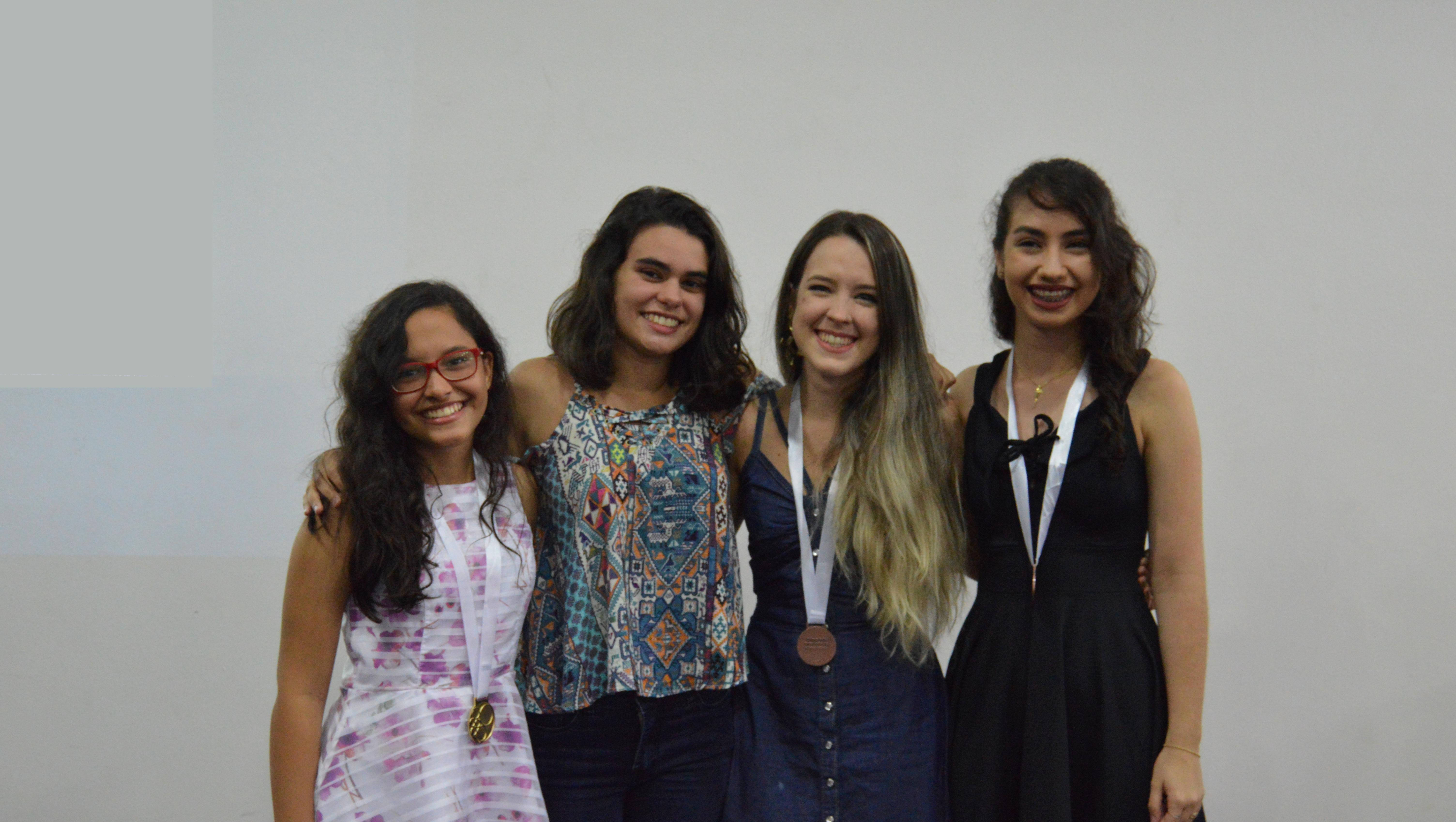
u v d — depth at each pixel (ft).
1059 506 5.98
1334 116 9.56
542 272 9.87
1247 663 9.68
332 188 9.85
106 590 9.70
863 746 6.18
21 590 9.67
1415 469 9.54
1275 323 9.64
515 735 5.56
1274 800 9.65
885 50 9.77
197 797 9.70
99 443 9.72
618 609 5.92
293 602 5.35
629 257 6.10
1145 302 6.37
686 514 6.10
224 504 9.74
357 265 9.87
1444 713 9.50
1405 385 9.54
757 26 9.81
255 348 9.80
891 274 6.24
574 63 9.86
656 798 6.17
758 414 6.69
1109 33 9.69
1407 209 9.52
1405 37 9.49
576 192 9.87
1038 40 9.73
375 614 5.31
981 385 6.53
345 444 5.41
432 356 5.31
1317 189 9.59
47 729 9.70
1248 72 9.62
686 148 9.86
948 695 6.47
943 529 6.39
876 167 9.80
